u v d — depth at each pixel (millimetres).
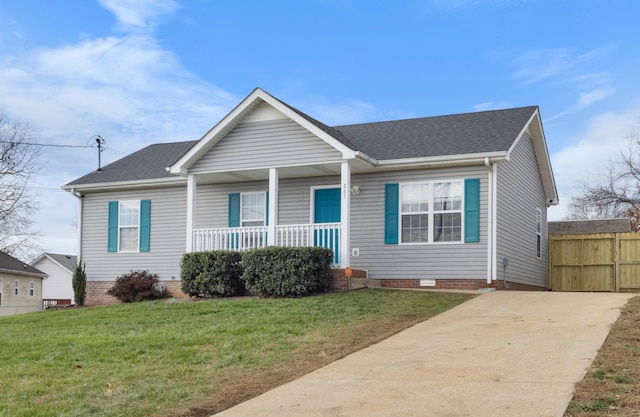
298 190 18703
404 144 17781
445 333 10086
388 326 11086
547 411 5867
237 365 8938
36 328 13328
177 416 6840
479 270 16219
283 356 9328
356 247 17641
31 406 7402
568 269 21141
